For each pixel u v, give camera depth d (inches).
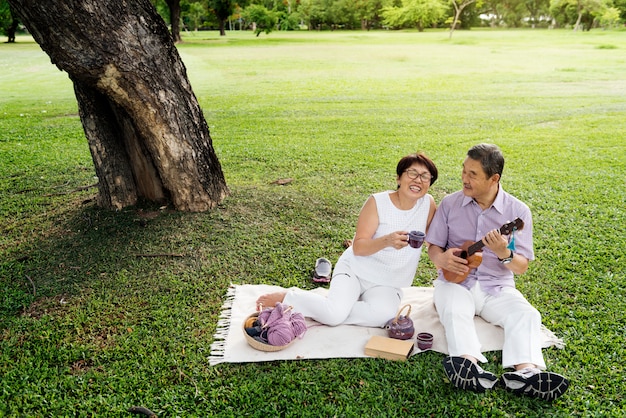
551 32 2357.3
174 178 215.6
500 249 127.3
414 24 2972.4
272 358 132.4
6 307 160.6
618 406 116.6
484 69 841.5
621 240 200.4
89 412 117.7
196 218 216.5
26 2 160.7
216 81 721.6
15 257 192.1
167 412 117.3
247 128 414.0
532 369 119.0
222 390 122.8
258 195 243.6
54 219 222.2
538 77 726.5
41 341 143.5
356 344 138.2
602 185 263.4
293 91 622.2
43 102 565.9
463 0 2369.6
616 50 1179.9
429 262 188.7
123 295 166.1
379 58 1065.5
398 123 428.8
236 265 184.7
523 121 430.3
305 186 265.9
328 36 2196.1
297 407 117.0
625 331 143.5
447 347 136.5
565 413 114.0
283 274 179.5
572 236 204.8
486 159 132.1
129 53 184.2
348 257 152.4
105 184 223.1
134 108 196.1
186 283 172.4
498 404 116.7
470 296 136.9
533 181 272.8
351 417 114.0
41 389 125.4
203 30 3203.7
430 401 117.9
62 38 169.0
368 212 145.3
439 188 266.1
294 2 3181.6
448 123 426.9
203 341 141.0
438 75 768.3
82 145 362.9
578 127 403.2
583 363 130.3
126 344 140.5
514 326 129.6
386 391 121.3
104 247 195.6
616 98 537.3
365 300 148.3
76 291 168.6
